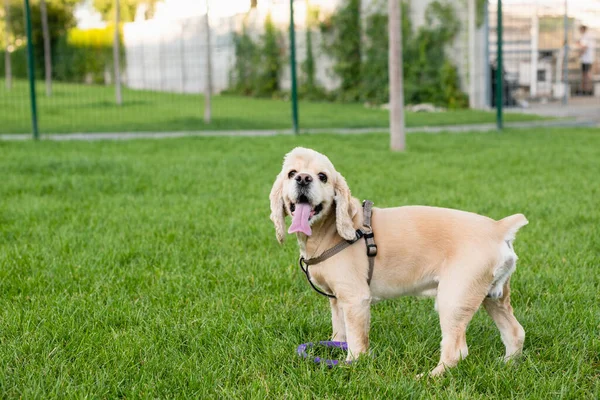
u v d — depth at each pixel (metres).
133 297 4.49
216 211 7.21
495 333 3.89
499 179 9.34
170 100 27.75
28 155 11.80
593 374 3.36
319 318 4.11
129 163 10.88
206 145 13.79
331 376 3.25
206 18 19.19
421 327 3.97
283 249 5.68
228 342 3.67
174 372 3.28
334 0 27.06
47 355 3.44
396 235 3.50
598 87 26.38
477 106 24.14
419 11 24.88
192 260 5.26
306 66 28.19
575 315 3.99
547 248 5.52
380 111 23.48
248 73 29.95
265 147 13.35
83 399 2.97
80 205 7.55
